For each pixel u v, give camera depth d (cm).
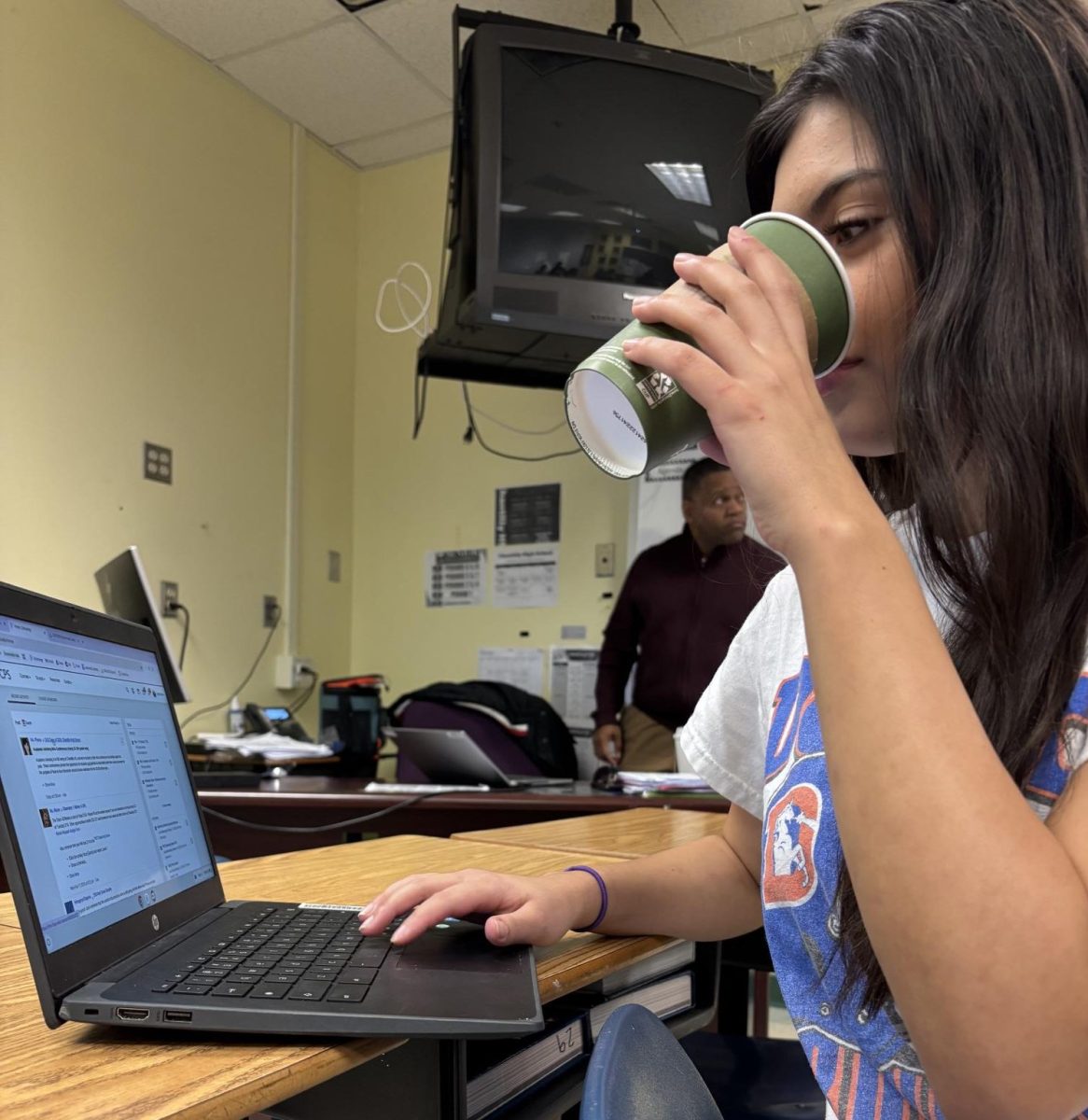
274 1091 46
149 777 70
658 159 261
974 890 39
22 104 272
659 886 80
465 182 259
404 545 390
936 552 53
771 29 293
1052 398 49
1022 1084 39
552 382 297
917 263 53
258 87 348
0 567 261
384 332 400
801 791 65
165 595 310
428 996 53
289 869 99
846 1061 59
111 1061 48
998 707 49
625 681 319
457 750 221
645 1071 48
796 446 46
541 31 256
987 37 52
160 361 312
